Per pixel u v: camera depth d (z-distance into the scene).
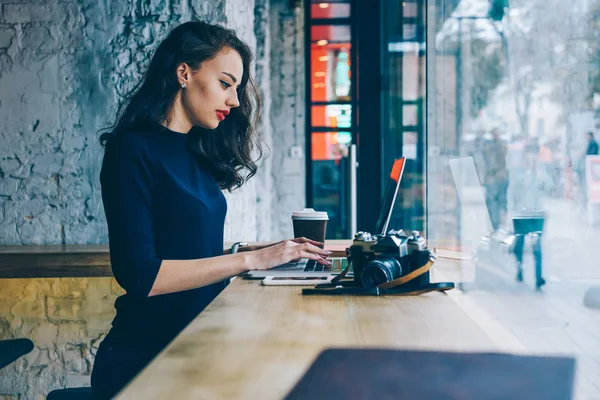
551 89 1.10
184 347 0.78
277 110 6.21
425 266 1.18
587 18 1.00
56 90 2.62
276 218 6.23
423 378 0.64
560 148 1.06
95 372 1.31
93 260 2.33
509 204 1.35
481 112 1.58
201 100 1.43
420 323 0.92
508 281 1.09
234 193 3.13
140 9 2.62
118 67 2.63
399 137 3.60
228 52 1.44
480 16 1.60
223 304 1.08
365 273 1.19
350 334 0.85
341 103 6.20
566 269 1.00
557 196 1.05
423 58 2.90
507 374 0.65
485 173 1.48
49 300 2.52
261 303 1.09
